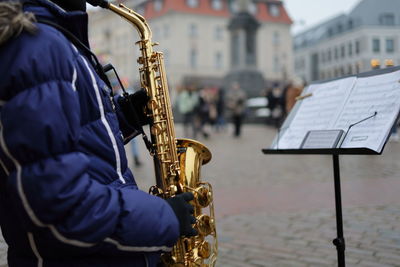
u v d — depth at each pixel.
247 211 4.97
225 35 57.56
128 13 2.07
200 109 16.45
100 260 1.39
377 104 2.02
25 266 1.41
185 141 2.01
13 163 1.23
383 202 5.09
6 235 1.45
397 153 9.51
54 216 1.21
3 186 1.39
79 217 1.24
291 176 7.20
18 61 1.24
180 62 55.09
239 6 31.09
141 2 60.12
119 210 1.32
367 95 2.10
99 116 1.42
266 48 59.97
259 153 10.78
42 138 1.21
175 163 1.93
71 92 1.29
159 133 1.95
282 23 60.69
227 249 3.74
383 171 7.16
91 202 1.26
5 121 1.21
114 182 1.43
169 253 1.85
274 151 2.31
